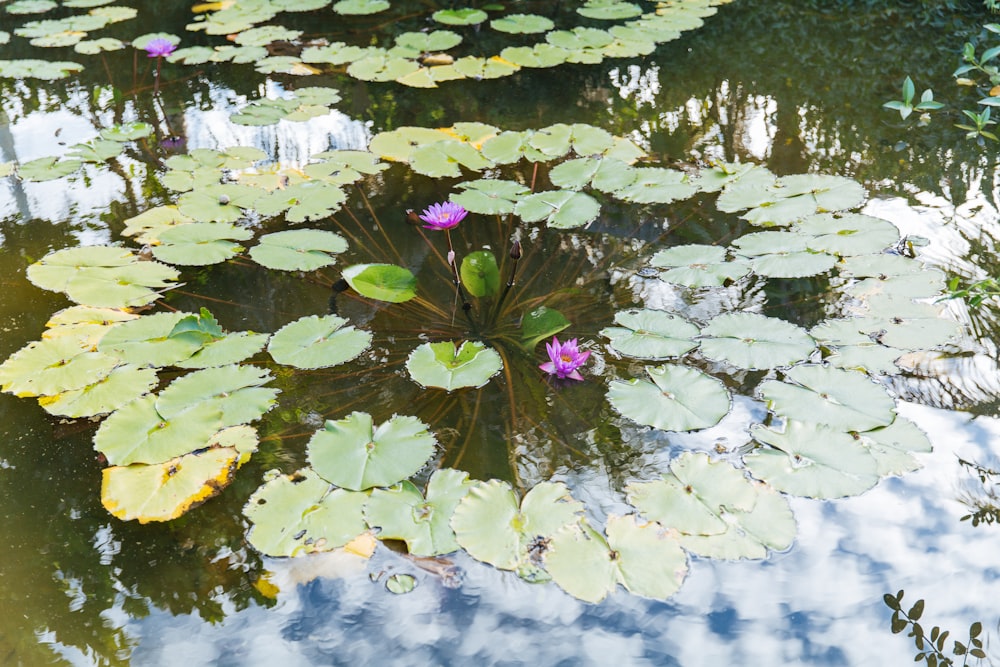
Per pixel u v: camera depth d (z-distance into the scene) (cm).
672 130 338
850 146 319
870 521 161
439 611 146
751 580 150
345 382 204
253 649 141
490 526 159
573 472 174
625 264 251
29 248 261
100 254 249
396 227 273
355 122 353
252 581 153
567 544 156
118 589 153
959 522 160
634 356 208
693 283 234
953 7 463
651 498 165
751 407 190
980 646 136
